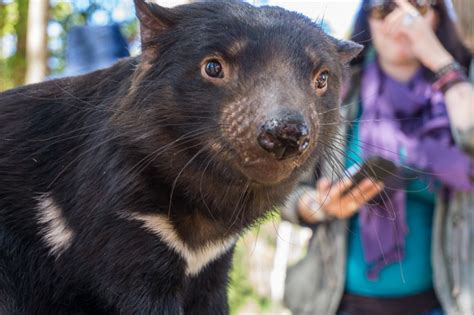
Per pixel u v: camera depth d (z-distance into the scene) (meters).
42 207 0.50
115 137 0.47
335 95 0.50
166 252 0.48
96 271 0.47
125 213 0.47
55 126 0.51
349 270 0.65
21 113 0.53
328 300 0.65
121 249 0.47
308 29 0.48
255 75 0.44
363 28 0.67
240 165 0.44
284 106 0.42
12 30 2.37
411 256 0.64
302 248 0.92
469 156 0.61
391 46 0.65
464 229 0.62
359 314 0.65
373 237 0.63
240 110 0.43
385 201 0.63
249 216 0.51
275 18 0.47
